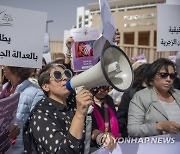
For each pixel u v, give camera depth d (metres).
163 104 2.59
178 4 2.86
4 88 2.75
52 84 1.96
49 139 1.70
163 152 2.28
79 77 1.62
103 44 1.92
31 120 1.83
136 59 6.42
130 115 2.59
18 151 2.31
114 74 1.57
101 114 2.70
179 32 2.85
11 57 2.19
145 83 2.79
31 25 2.25
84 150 2.05
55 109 1.91
